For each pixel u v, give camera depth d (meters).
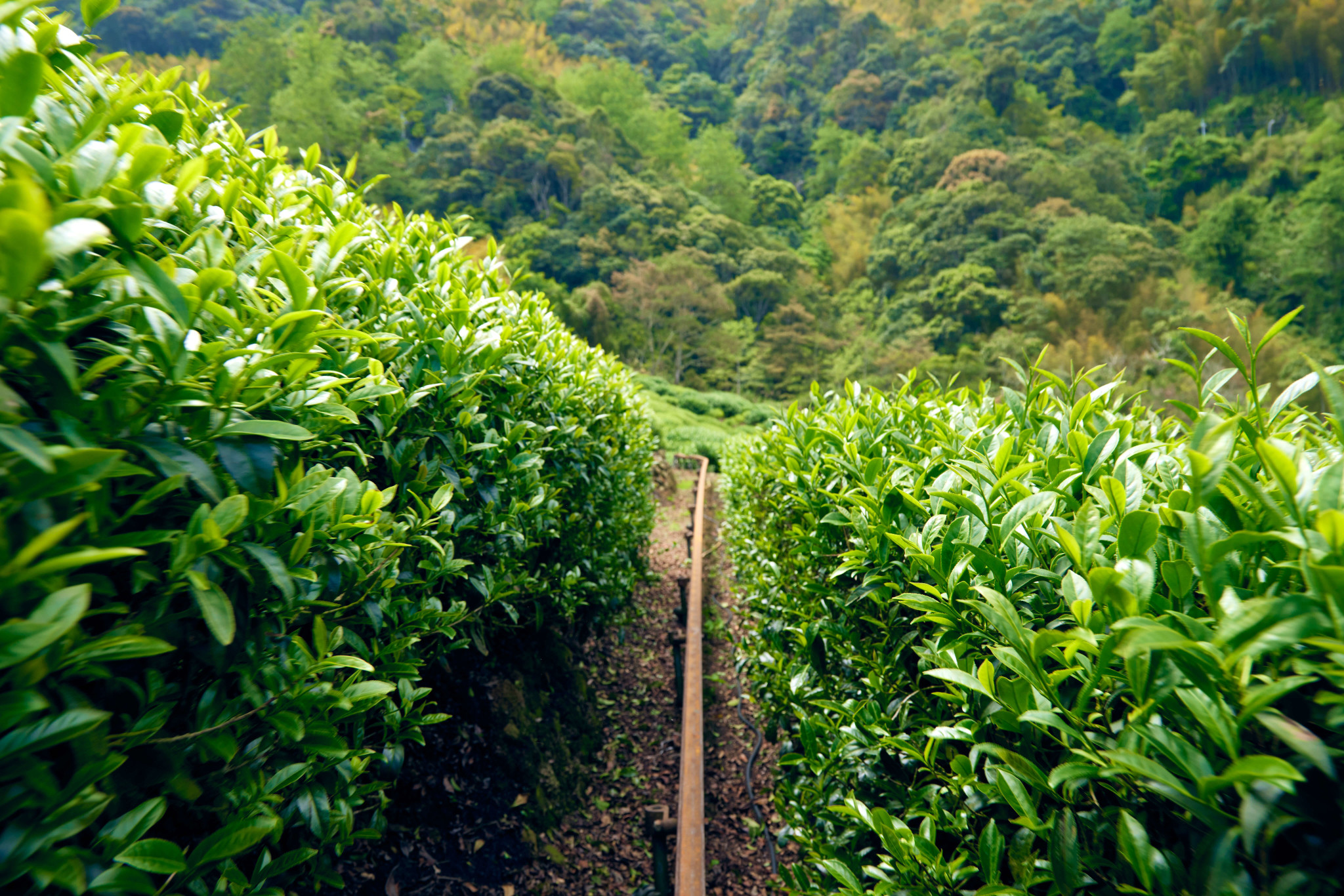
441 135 73.06
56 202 0.83
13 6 0.77
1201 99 87.81
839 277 76.88
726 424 35.69
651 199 68.31
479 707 2.84
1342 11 77.38
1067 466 1.42
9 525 0.72
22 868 0.72
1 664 0.63
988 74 85.38
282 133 67.69
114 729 0.97
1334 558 0.66
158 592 0.95
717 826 3.26
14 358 0.77
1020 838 1.04
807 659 2.48
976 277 55.84
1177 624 0.85
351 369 1.54
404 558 1.84
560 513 3.49
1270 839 0.66
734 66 126.38
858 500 1.63
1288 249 55.56
